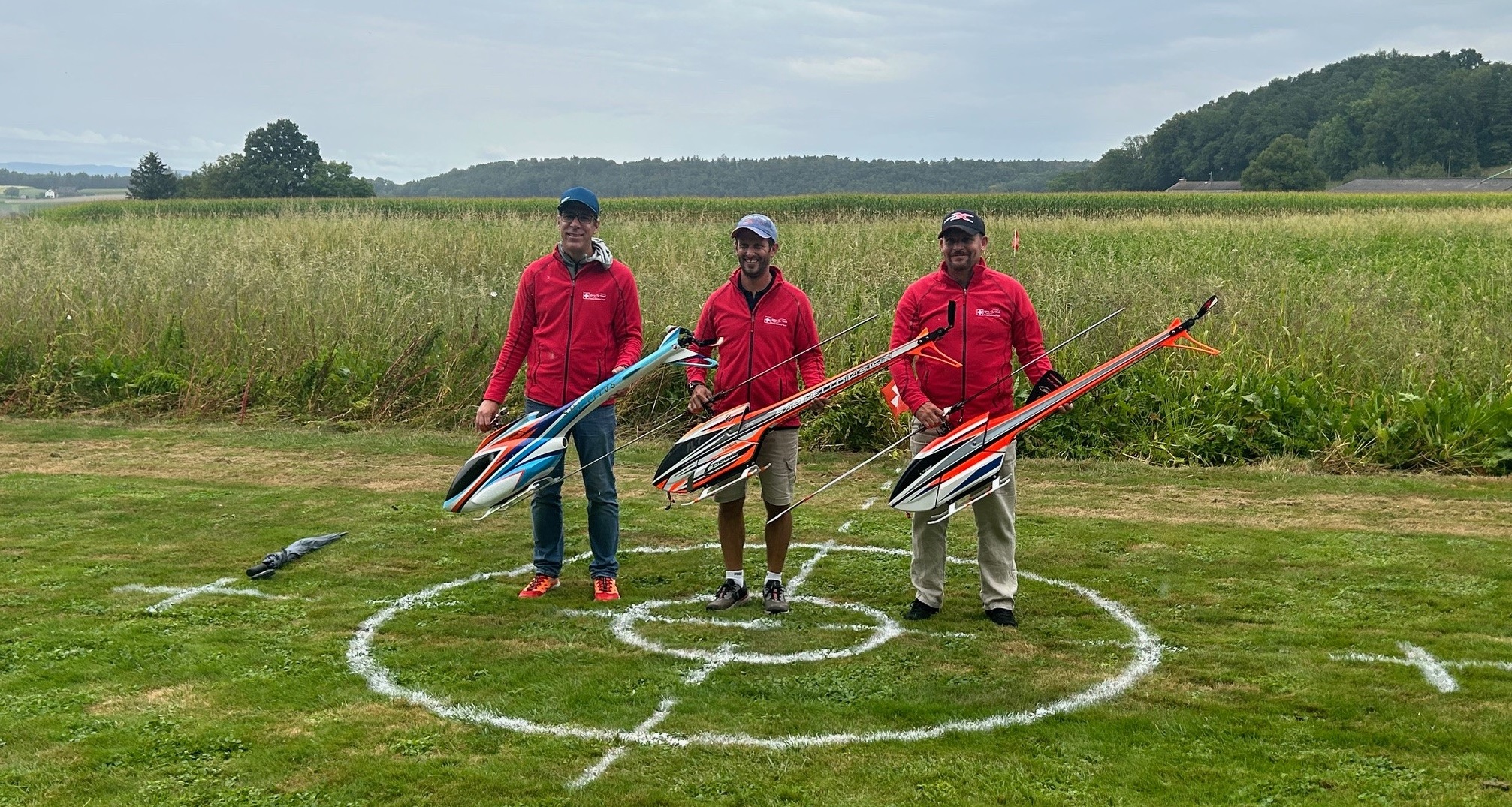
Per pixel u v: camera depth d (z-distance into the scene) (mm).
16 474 8281
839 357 10188
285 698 4258
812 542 6645
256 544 6469
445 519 7070
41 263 14219
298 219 21141
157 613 5211
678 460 5074
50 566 5961
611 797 3510
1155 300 11312
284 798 3494
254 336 11594
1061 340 10133
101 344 11453
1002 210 42094
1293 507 7430
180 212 38406
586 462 5484
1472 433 8672
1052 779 3611
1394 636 4930
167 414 10695
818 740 3914
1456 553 6254
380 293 12664
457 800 3490
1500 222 27703
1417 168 101375
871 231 20562
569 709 4176
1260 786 3541
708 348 5113
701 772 3680
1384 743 3850
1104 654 4746
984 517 5168
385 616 5242
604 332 5480
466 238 18844
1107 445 9211
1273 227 25984
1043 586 5727
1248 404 9242
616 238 18797
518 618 5230
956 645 4871
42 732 3920
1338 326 10617
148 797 3484
